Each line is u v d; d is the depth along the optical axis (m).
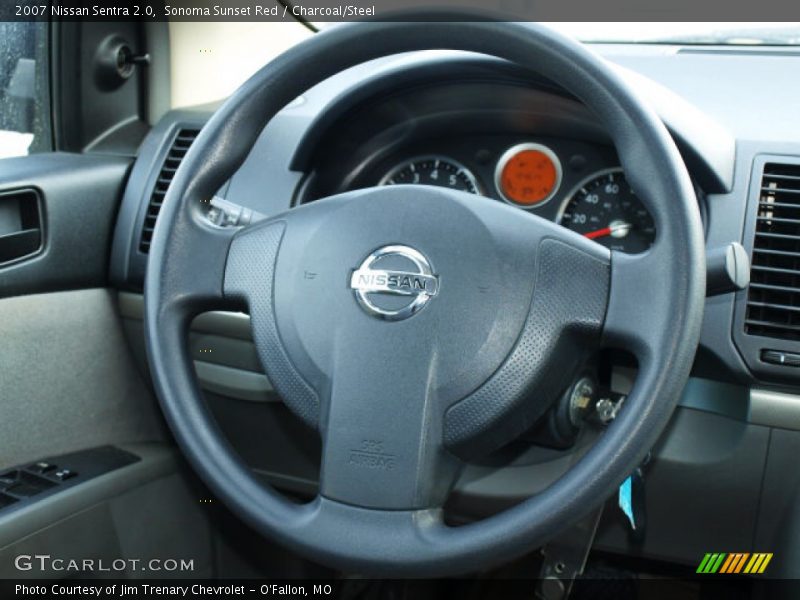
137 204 1.28
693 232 0.69
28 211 1.18
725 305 0.94
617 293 0.71
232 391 1.20
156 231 0.84
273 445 1.23
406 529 0.70
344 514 0.71
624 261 0.72
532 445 0.98
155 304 0.82
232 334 1.17
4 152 1.37
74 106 1.44
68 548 1.04
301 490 1.25
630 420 0.67
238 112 0.85
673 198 0.70
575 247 0.73
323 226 0.79
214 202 1.06
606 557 1.30
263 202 1.18
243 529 1.34
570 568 0.94
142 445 1.29
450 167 1.18
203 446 0.78
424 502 0.71
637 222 1.07
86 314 1.28
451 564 0.68
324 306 0.77
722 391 0.99
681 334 0.67
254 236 0.82
